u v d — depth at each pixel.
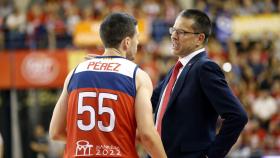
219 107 7.78
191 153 7.98
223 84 7.86
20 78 27.47
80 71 7.54
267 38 28.23
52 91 28.25
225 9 29.38
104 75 7.38
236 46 28.22
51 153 26.28
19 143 28.23
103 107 7.25
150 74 25.88
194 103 8.03
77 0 32.94
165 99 8.32
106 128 7.20
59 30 28.66
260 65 27.50
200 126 8.04
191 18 8.27
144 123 7.11
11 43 28.70
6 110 28.19
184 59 8.38
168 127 8.13
